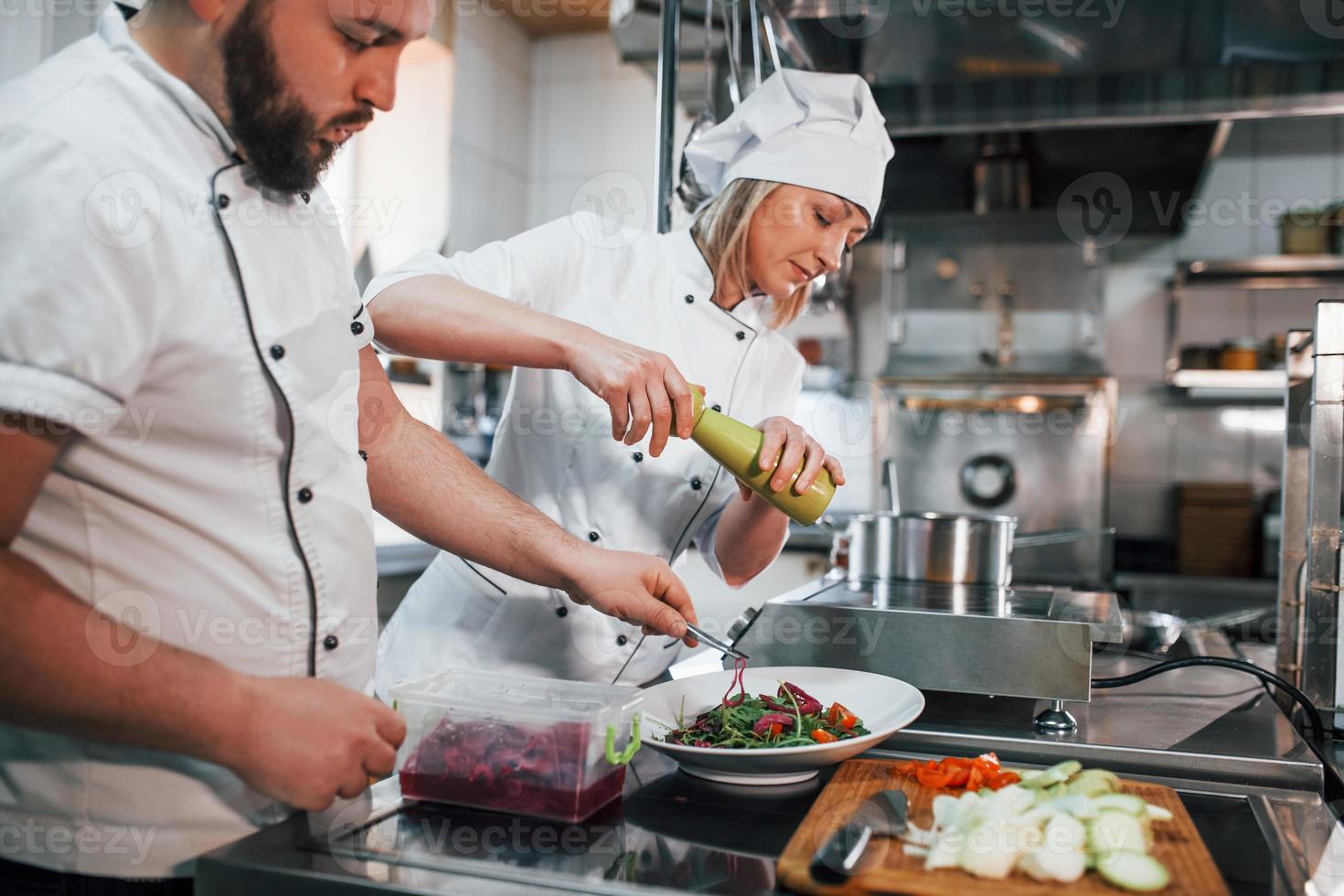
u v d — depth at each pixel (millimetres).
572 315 1333
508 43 4430
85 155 676
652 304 1348
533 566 1034
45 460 652
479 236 4164
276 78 718
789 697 984
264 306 781
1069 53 1866
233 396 760
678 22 1684
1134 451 4371
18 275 635
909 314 4086
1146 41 1797
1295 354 1383
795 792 855
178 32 761
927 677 1153
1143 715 1139
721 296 1372
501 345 1070
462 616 1361
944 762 883
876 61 1932
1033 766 979
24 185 650
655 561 1038
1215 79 1977
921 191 3975
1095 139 3430
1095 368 3947
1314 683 1204
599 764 795
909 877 653
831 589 1396
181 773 771
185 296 723
